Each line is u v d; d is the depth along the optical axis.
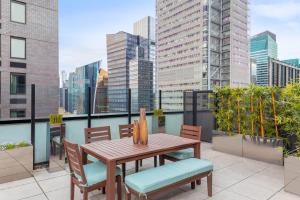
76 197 2.93
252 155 4.82
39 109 5.02
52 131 4.29
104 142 3.34
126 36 40.56
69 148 2.60
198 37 64.00
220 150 5.47
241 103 5.16
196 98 6.85
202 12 62.84
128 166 4.26
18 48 10.55
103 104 5.36
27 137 4.18
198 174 2.84
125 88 5.84
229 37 64.56
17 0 10.48
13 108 9.81
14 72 10.37
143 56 43.72
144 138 3.15
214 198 2.93
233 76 65.81
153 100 6.60
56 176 3.70
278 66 34.31
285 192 3.13
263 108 4.77
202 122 6.81
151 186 2.35
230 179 3.61
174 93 7.11
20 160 3.57
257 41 62.97
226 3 65.12
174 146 3.09
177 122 7.28
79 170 2.44
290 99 3.96
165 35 74.56
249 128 5.03
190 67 66.75
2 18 10.03
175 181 2.58
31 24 10.92
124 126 4.23
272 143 4.50
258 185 3.37
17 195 2.98
